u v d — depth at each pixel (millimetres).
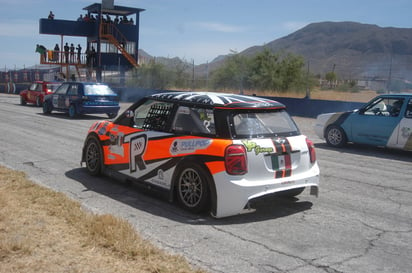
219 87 35094
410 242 5008
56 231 4562
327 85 36938
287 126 6023
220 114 5605
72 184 7117
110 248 4184
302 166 5918
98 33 36656
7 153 9664
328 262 4375
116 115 19484
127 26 38438
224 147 5355
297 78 32719
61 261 3844
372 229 5422
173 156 5914
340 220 5734
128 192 6719
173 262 3988
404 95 11102
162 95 6570
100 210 5777
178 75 37500
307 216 5855
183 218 5566
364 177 8445
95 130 7551
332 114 12438
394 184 7914
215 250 4570
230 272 4055
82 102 17906
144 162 6410
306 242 4906
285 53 34031
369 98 28203
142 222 5363
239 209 5340
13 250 4008
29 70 44094
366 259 4484
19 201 5562
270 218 5723
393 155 11219
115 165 7059
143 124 6633
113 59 38312
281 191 5613
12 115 18797
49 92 24000
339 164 9773
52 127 14820
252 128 5648
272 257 4453
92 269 3719
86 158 7758
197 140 5676
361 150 11906
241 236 5016
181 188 5883
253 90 32844
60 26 36312
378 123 11328
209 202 5574
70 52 37344
